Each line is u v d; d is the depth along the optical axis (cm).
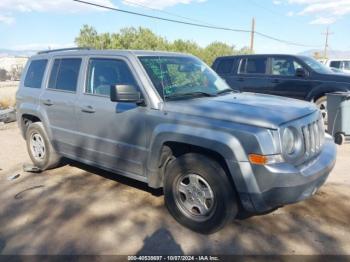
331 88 800
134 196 463
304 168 334
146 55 435
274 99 413
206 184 353
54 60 543
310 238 354
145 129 393
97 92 455
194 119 353
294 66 880
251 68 960
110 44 2327
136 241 354
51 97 523
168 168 382
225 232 368
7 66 4344
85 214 413
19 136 877
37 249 342
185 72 452
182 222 378
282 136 319
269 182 314
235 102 382
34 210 428
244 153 321
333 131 735
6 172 583
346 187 484
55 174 561
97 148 461
